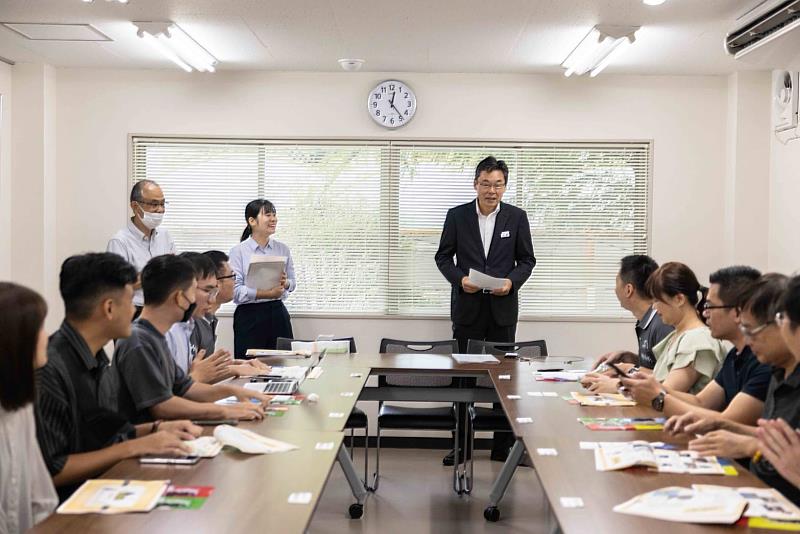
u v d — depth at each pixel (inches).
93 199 254.1
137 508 79.8
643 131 254.1
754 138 246.8
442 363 193.9
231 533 74.1
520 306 257.8
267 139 255.3
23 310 80.4
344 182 256.8
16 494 84.4
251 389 147.5
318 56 233.0
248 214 237.8
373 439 254.7
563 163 255.9
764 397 115.1
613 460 97.4
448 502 197.3
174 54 220.7
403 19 194.2
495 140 254.1
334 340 226.1
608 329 256.5
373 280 257.9
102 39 215.6
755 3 177.8
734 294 123.9
